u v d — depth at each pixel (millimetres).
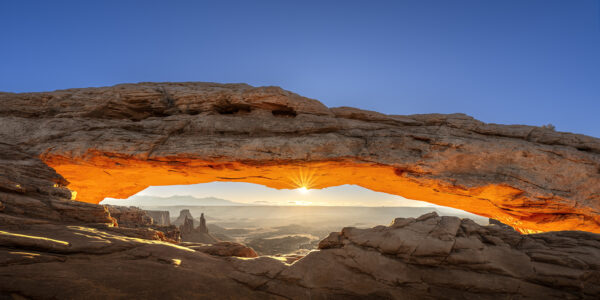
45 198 12453
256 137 18531
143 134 18188
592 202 15609
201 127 18859
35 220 10797
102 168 18828
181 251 11711
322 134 18766
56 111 19719
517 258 10078
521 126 18844
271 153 17578
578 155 16453
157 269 9625
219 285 9562
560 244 10344
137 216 35625
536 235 10977
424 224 11391
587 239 10359
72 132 18094
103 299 7340
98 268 8898
